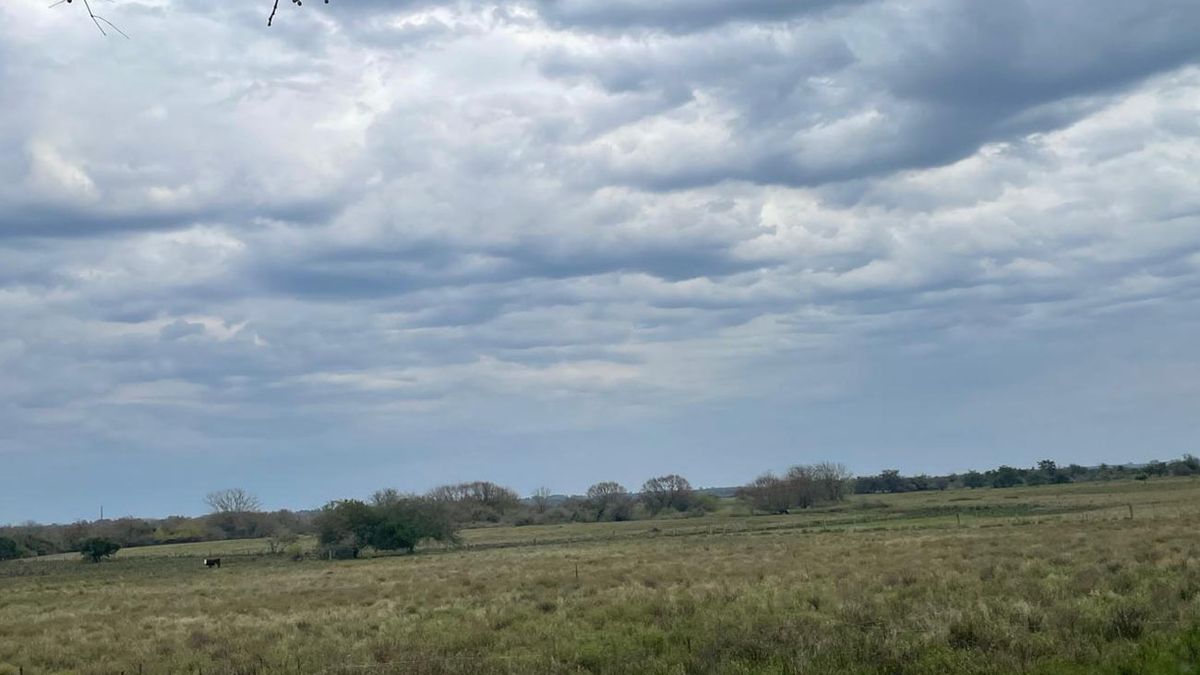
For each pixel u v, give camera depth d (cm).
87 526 15475
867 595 2764
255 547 13012
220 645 2688
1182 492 11275
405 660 2023
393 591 4503
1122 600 2169
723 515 15500
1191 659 1528
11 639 3378
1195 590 2322
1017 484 19638
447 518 10900
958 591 2714
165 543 15712
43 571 9350
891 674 1579
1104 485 15750
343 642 2575
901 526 8450
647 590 3503
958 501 13612
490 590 4100
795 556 5069
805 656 1680
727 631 2064
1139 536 4544
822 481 15588
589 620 2691
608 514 16738
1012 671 1513
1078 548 4088
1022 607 2088
